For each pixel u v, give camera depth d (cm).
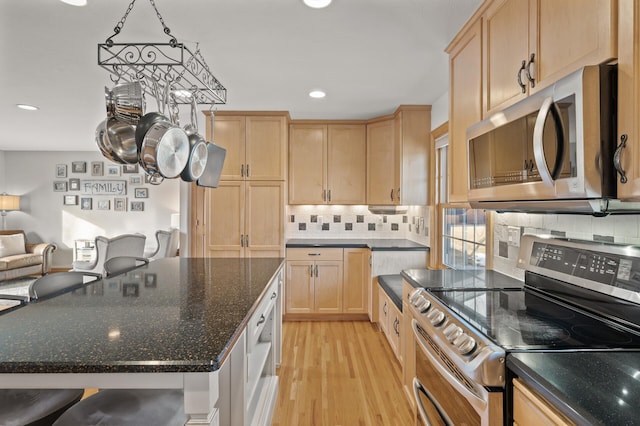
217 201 388
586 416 68
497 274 208
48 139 557
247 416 155
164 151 170
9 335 111
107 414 119
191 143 202
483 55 174
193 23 200
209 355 97
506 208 147
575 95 100
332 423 210
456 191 206
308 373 271
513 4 147
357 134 414
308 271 392
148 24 201
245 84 299
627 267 121
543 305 145
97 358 95
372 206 405
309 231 451
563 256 151
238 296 162
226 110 381
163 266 247
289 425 208
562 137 106
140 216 672
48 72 274
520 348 102
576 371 87
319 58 248
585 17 106
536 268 165
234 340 113
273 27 205
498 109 160
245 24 201
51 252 626
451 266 325
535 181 119
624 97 93
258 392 210
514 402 97
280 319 281
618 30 95
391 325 302
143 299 156
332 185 414
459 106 203
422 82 295
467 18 195
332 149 414
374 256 367
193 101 208
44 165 671
